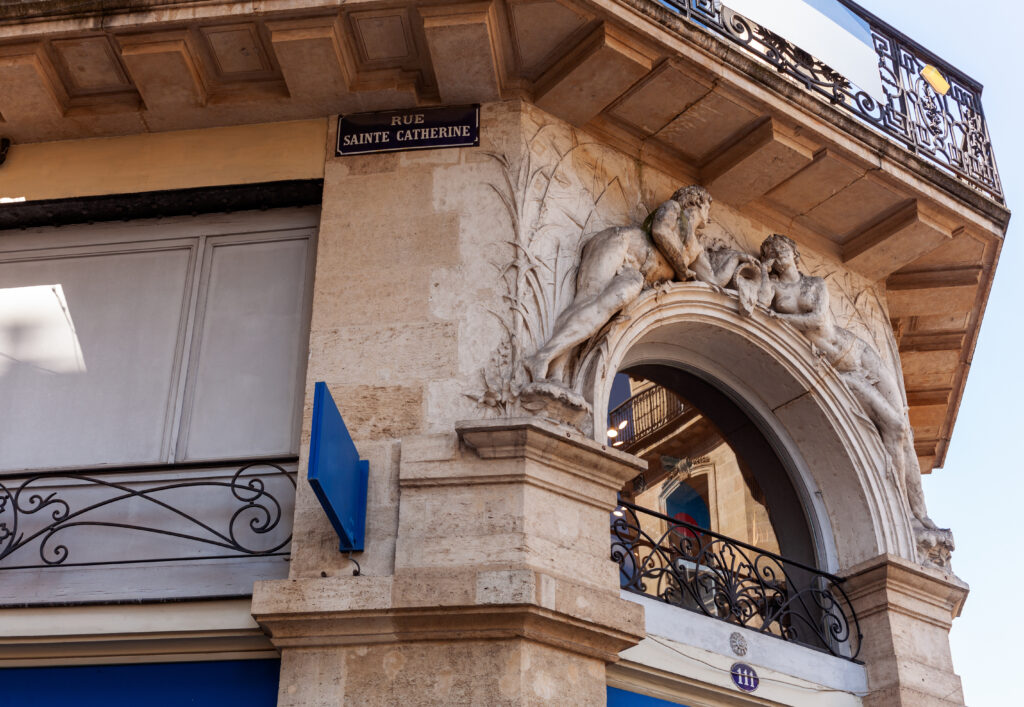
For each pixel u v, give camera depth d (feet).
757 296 27.89
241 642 21.99
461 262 24.59
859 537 27.89
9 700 22.18
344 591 20.79
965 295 32.40
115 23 25.38
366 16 24.95
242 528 23.50
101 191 26.78
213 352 25.49
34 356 26.00
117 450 24.73
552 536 21.63
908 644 26.45
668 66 25.90
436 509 21.67
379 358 23.68
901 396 29.78
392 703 20.15
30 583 23.43
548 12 24.86
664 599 24.39
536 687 20.22
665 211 26.61
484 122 26.18
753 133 27.48
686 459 29.50
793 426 28.99
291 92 26.32
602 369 24.16
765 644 25.25
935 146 30.53
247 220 26.94
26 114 27.12
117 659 22.31
